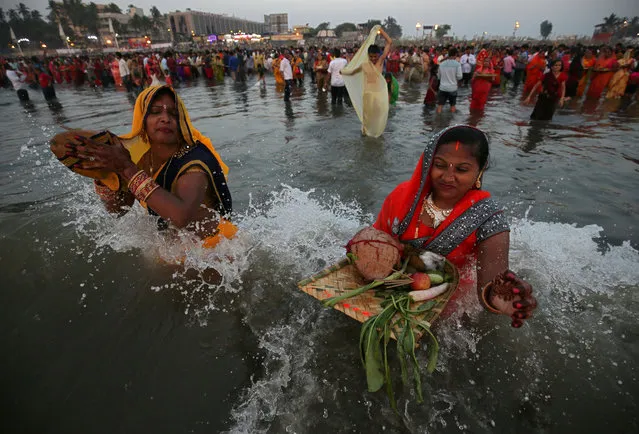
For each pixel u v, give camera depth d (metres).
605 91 13.49
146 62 17.28
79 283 2.52
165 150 2.30
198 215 2.50
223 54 23.42
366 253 1.87
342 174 4.81
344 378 1.80
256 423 1.60
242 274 2.57
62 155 2.12
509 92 13.72
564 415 1.62
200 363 1.91
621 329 2.09
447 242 2.00
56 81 22.69
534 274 2.53
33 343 2.07
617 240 3.15
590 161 5.23
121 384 1.81
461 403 1.68
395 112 9.57
